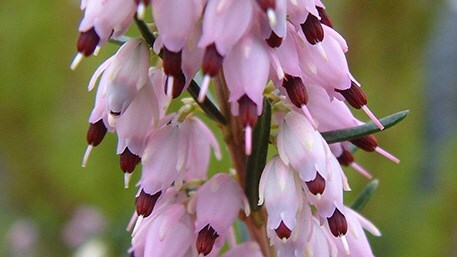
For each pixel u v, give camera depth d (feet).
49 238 0.91
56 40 0.93
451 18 1.01
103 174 0.87
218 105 0.35
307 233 0.33
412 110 0.88
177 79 0.32
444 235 0.85
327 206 0.33
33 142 0.94
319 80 0.33
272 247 0.37
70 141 0.90
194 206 0.35
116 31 0.32
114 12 0.31
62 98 0.93
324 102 0.34
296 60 0.32
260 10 0.31
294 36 0.32
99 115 0.34
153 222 0.35
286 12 0.31
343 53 0.33
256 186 0.35
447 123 0.99
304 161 0.33
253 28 0.31
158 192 0.34
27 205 0.95
